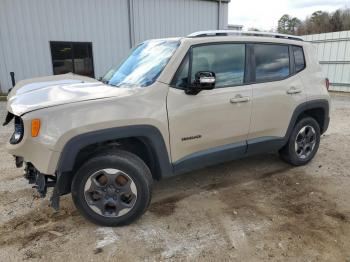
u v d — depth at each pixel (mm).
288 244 2836
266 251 2746
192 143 3420
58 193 2891
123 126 2920
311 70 4496
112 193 3041
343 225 3125
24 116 2768
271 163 4863
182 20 14664
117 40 13305
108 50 13188
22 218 3297
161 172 3281
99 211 3076
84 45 12648
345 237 2928
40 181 2924
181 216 3338
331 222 3182
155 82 3168
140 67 3584
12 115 3348
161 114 3119
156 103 3107
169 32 14461
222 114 3557
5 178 4305
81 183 2984
